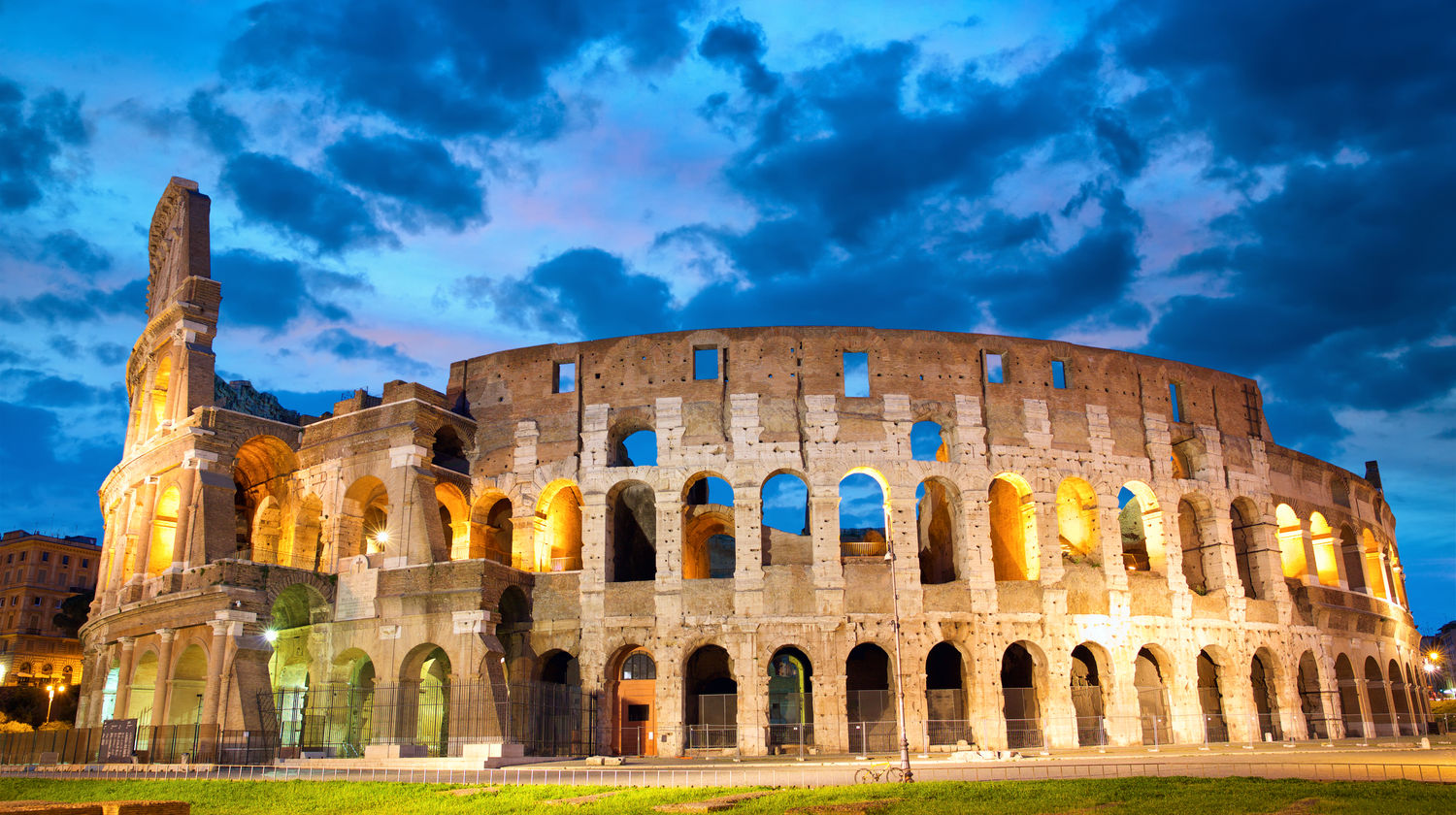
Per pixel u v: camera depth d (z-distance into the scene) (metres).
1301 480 85.19
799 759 58.53
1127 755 58.06
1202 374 81.06
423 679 74.88
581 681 67.31
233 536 69.69
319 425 75.69
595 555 69.81
